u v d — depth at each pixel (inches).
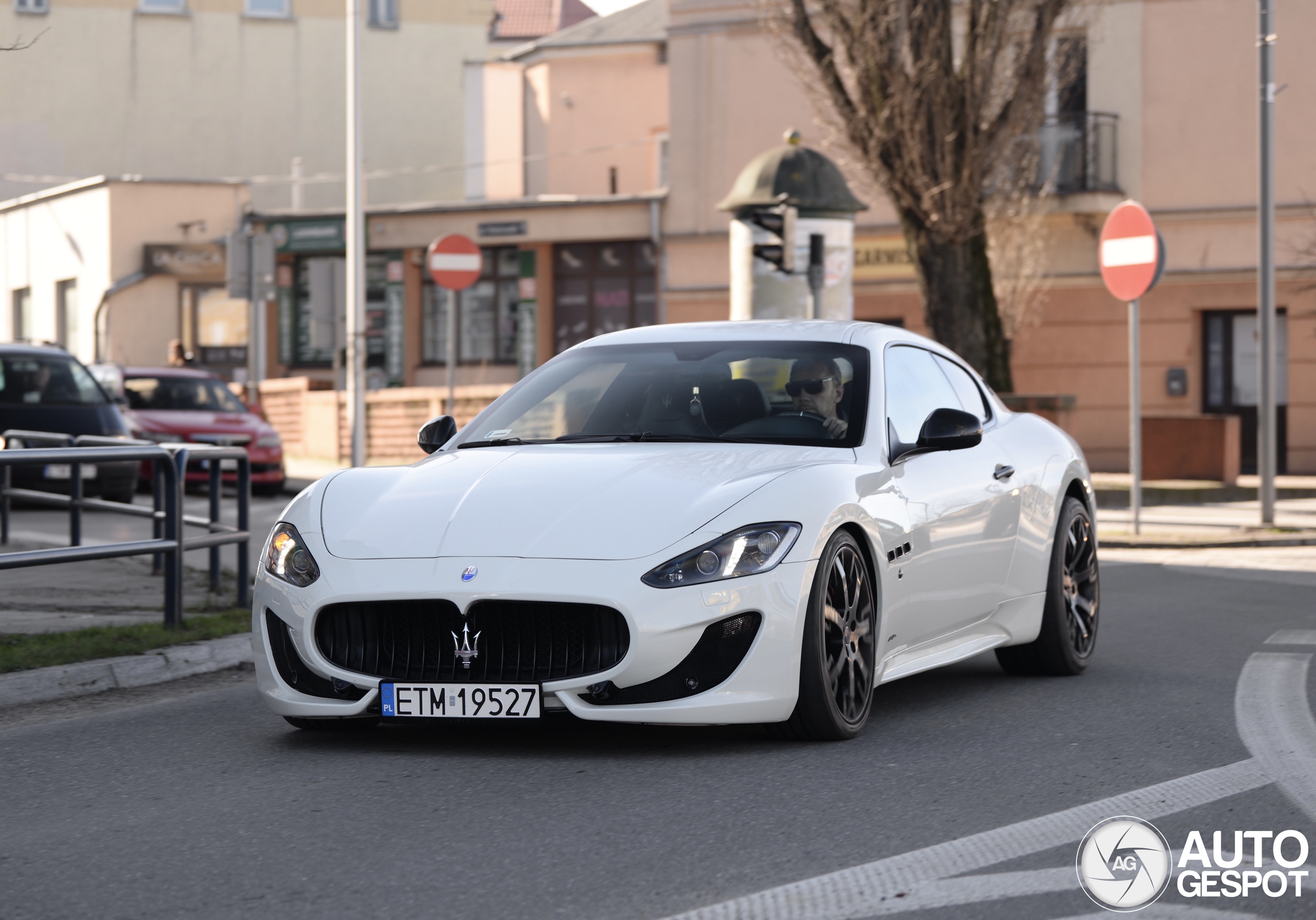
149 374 861.8
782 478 218.2
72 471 455.8
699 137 1127.6
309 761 213.5
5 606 363.9
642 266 1221.1
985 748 218.7
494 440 250.2
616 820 178.2
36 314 1539.1
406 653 208.8
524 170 1455.5
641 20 1441.9
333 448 1025.5
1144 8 982.4
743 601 204.8
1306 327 955.3
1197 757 213.2
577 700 201.9
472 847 167.9
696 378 253.6
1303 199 954.1
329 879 156.9
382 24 1683.1
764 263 731.4
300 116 1667.1
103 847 170.4
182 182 1412.4
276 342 1409.9
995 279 979.9
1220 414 987.3
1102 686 275.6
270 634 217.9
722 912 144.9
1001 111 751.7
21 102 1625.2
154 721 247.1
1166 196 984.9
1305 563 508.7
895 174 756.0
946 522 250.8
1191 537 570.6
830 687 216.7
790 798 188.7
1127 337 997.8
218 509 369.4
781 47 798.5
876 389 249.3
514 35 1987.0
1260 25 609.9
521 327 1261.1
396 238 1304.1
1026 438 292.8
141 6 1638.8
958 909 146.2
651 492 214.2
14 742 231.6
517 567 202.5
